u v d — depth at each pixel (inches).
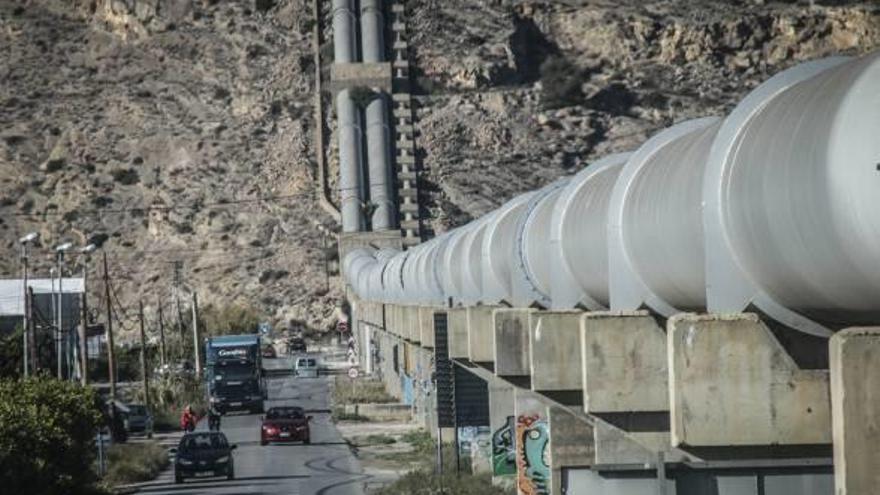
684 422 2111.2
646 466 2807.6
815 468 2549.2
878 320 1745.8
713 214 1950.1
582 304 3169.3
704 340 2105.1
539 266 3590.1
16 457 5014.8
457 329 5339.6
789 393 2110.0
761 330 2097.7
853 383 1684.3
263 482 6658.5
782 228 1718.8
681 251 2164.1
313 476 6820.9
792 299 1856.5
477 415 5846.5
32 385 5880.9
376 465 7175.2
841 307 1718.8
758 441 2126.0
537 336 3211.1
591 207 2920.8
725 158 1940.2
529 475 4680.1
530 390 3762.3
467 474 5880.9
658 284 2401.6
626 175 2549.2
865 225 1521.9
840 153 1550.2
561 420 3759.8
